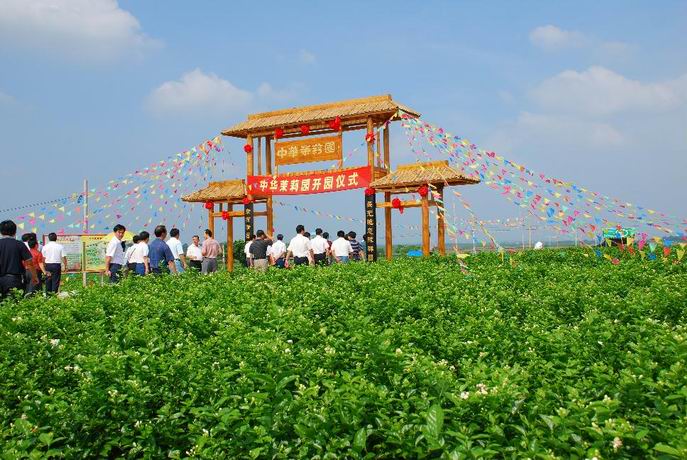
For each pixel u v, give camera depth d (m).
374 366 6.40
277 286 14.41
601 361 6.63
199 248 24.44
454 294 11.84
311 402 5.53
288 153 27.38
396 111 25.05
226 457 5.23
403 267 18.00
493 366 6.63
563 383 6.01
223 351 7.77
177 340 8.84
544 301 10.91
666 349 6.49
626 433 4.49
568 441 4.70
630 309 9.70
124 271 19.14
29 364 7.84
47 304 11.89
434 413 4.87
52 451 5.42
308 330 8.62
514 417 5.20
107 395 6.18
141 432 5.84
